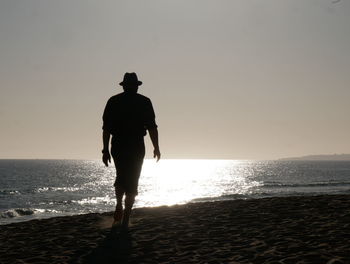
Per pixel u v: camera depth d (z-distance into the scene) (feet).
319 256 13.34
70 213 108.37
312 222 19.88
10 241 18.99
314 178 335.47
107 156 19.13
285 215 22.53
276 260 13.26
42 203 146.20
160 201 141.69
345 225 18.58
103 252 15.67
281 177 369.09
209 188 223.92
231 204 29.22
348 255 13.32
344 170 584.81
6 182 299.79
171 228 20.02
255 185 245.04
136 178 19.27
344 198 29.94
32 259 15.11
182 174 515.50
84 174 474.90
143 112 18.98
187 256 14.57
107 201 151.33
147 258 14.56
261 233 17.89
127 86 19.15
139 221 22.22
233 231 18.71
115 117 18.83
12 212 103.30
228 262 13.43
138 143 18.97
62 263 14.35
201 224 20.94
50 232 20.70
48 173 488.44
